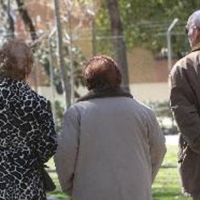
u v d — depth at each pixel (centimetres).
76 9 5275
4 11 4669
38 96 950
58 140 954
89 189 948
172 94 1022
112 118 960
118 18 3550
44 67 4388
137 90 5947
